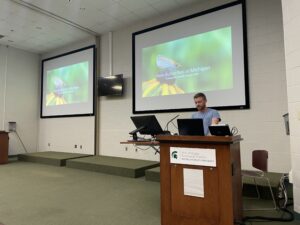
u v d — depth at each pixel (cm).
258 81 404
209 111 321
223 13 443
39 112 773
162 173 216
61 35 633
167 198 212
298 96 249
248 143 409
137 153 554
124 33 586
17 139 717
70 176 446
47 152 680
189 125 223
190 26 482
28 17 533
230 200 187
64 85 703
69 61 695
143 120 300
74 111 674
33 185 382
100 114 622
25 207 281
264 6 404
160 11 512
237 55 424
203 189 197
